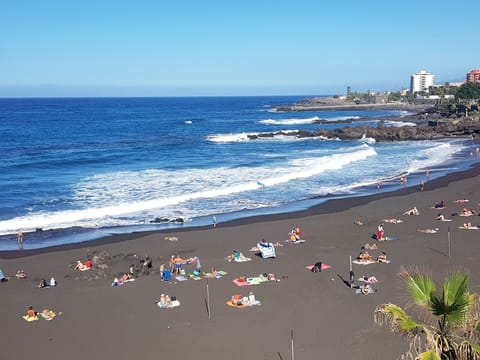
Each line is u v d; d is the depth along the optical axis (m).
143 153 75.25
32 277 25.53
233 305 21.17
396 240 30.98
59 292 23.22
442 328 8.98
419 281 9.49
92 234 34.09
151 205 41.50
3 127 127.44
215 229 34.59
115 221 37.25
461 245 29.41
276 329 18.91
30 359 17.22
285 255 28.42
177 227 35.66
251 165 62.53
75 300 22.19
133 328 19.33
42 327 19.56
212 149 80.88
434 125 121.62
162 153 75.44
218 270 25.80
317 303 21.25
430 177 54.06
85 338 18.61
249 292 22.69
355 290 22.55
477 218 35.81
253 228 34.72
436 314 8.98
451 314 8.76
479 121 117.12
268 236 32.72
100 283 24.39
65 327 19.55
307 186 49.59
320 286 23.22
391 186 49.44
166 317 20.20
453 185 49.12
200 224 36.38
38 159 68.00
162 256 28.83
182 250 30.02
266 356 16.92
